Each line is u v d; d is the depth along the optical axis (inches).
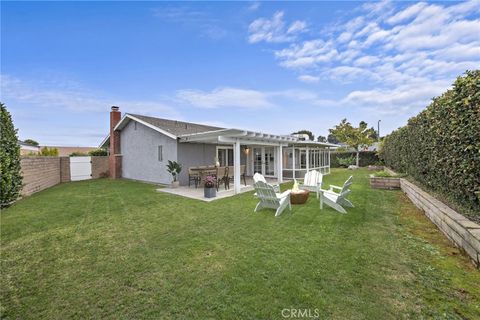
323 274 120.2
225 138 359.9
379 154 805.2
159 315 94.3
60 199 332.5
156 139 517.7
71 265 137.2
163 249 156.9
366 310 94.2
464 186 163.8
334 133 1020.5
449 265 127.3
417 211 237.9
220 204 289.4
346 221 208.8
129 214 247.4
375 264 129.6
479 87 139.3
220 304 99.3
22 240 177.0
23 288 114.9
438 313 92.2
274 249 151.9
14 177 299.3
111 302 103.2
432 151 221.6
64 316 95.7
